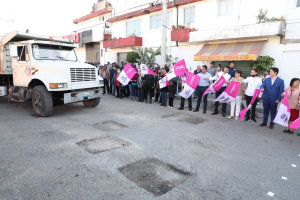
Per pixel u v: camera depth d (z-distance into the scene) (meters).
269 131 5.99
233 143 4.99
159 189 3.08
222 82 7.15
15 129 5.62
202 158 4.15
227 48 12.08
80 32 23.31
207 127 6.21
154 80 9.77
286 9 10.27
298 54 10.18
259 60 10.80
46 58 7.41
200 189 3.12
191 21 14.43
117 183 3.20
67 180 3.24
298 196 3.01
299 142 5.18
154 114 7.65
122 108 8.60
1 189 2.98
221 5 12.70
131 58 16.36
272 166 3.90
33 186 3.06
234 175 3.54
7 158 3.92
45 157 3.99
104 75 12.55
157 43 16.33
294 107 5.80
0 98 10.44
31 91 7.21
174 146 4.70
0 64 7.88
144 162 3.91
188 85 7.88
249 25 10.78
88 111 7.91
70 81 6.75
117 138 5.11
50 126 5.93
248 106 6.34
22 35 7.39
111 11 20.00
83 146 4.55
